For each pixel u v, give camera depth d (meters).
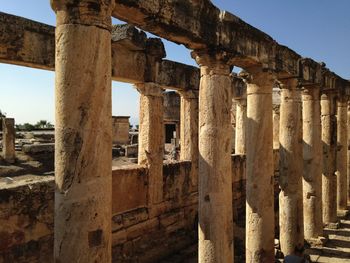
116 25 11.37
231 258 8.30
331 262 12.32
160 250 12.87
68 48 5.06
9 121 19.34
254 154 9.88
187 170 14.78
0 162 19.09
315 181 14.08
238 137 20.20
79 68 5.05
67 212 5.01
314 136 13.98
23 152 20.80
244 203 19.00
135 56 12.31
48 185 9.27
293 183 11.91
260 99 9.88
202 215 8.16
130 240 11.73
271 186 9.92
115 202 11.30
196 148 15.53
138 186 12.28
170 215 13.59
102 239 5.19
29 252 8.76
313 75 13.14
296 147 11.91
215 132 8.09
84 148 5.05
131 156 24.56
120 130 33.75
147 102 12.81
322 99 16.44
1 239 8.19
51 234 9.30
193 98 15.57
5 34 9.27
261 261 9.70
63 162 5.06
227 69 8.39
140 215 12.16
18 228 8.54
